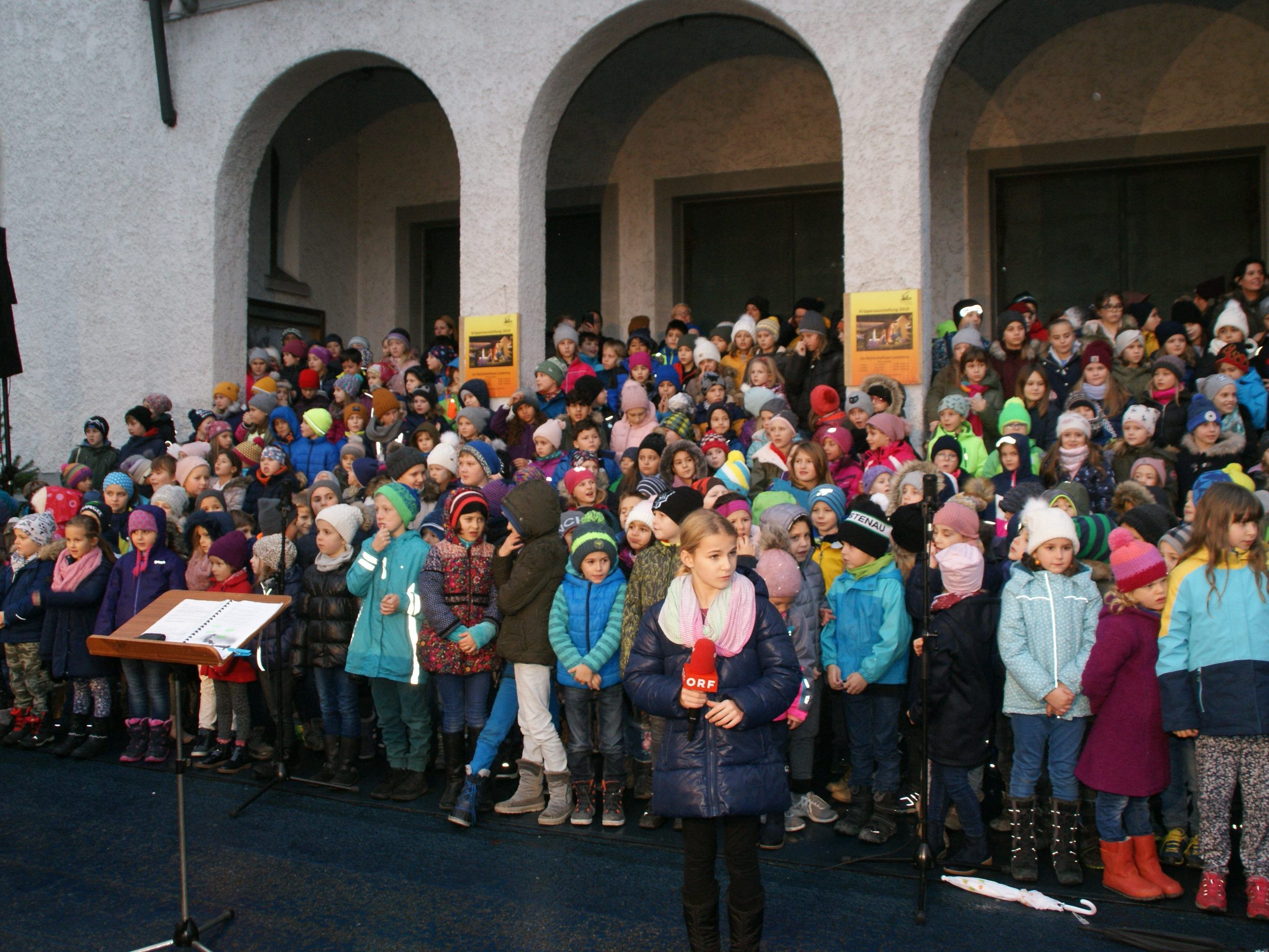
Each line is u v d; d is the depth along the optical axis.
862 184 7.09
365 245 12.26
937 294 9.67
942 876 4.34
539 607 4.98
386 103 12.12
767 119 10.35
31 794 5.57
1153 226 9.24
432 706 5.98
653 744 4.29
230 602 4.24
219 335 9.50
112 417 9.84
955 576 4.41
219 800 5.43
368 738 6.15
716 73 10.54
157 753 6.10
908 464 5.49
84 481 7.97
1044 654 4.23
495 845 4.77
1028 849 4.32
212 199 9.39
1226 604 4.00
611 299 11.01
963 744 4.33
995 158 9.48
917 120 6.95
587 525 5.04
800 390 7.48
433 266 12.24
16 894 4.35
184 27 9.47
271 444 7.93
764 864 4.50
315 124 11.73
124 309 9.77
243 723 5.93
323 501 6.11
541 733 4.98
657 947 3.79
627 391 7.20
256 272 10.98
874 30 7.05
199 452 8.13
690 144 10.67
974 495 5.42
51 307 10.09
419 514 6.48
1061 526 4.24
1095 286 9.41
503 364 8.20
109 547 6.48
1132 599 4.21
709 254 10.88
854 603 4.87
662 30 10.66
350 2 8.77
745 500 4.90
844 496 5.52
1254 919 3.91
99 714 6.33
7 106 10.27
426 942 3.86
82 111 9.94
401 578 5.37
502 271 8.23
